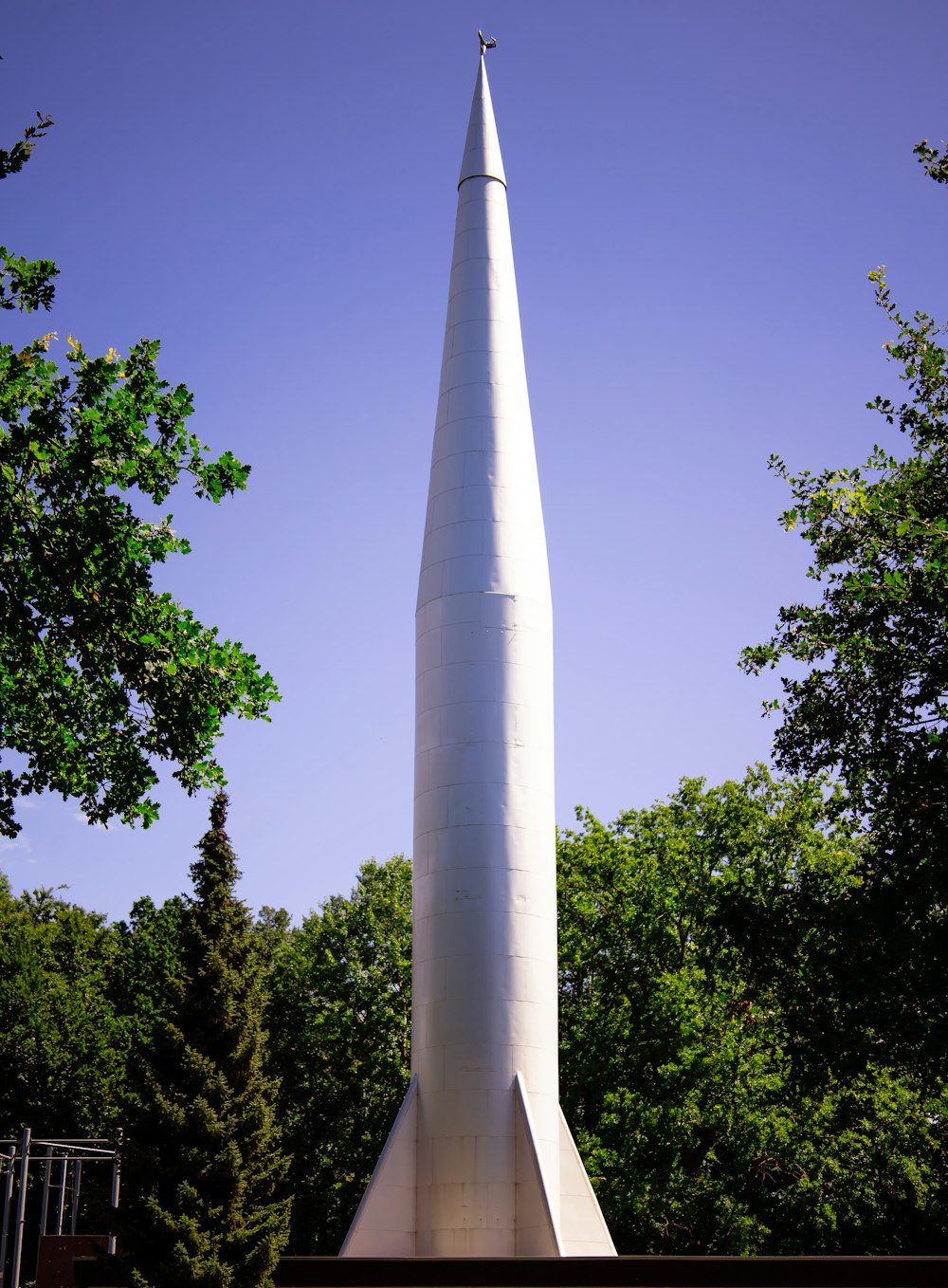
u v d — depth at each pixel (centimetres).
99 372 1822
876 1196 4019
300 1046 5306
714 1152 4353
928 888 2133
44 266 1822
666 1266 2078
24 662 1983
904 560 2388
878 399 2500
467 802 2470
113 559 1839
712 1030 4106
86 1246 2958
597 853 4600
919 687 2352
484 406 2805
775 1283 2077
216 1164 2830
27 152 1794
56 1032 5781
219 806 3325
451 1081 2306
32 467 1817
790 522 2461
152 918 6544
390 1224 2241
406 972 5184
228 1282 2692
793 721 2520
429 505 2775
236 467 1911
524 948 2400
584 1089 4444
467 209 3044
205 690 1983
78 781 2114
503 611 2612
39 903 7750
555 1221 2186
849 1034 2280
